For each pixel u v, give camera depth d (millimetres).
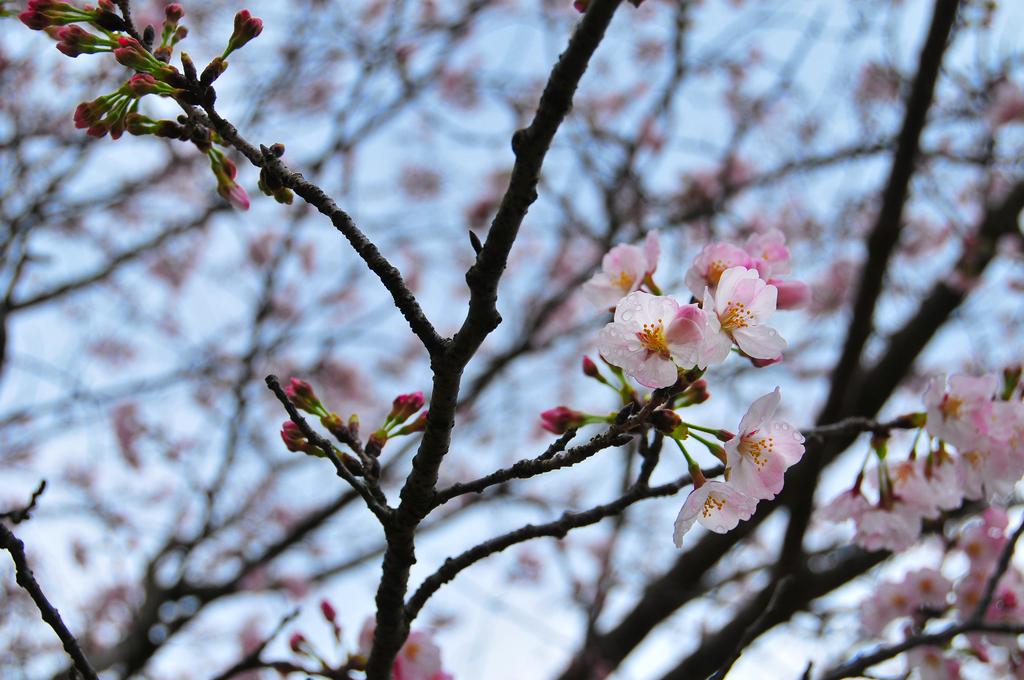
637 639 6598
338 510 7141
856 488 2652
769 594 5617
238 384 7461
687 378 1911
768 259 2357
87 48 2162
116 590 7637
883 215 4977
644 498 2314
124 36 2076
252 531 8180
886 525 2609
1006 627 2902
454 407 1970
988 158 7484
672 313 1908
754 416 1969
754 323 1979
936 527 3504
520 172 1700
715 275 2207
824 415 5184
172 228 7070
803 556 5367
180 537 7492
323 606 2752
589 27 1578
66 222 7156
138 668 6508
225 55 2062
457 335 1894
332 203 2020
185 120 2170
